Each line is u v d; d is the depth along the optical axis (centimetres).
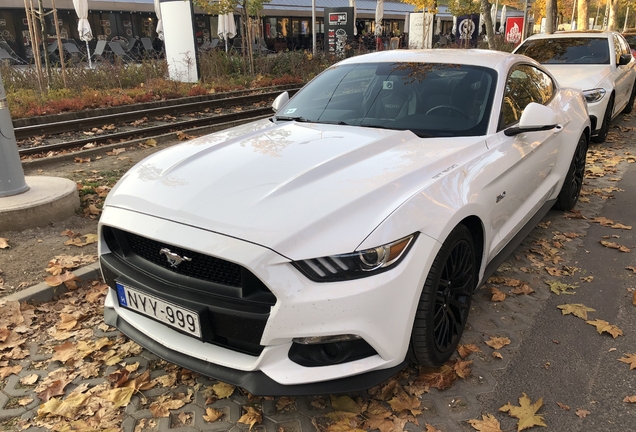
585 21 2436
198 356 232
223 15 1978
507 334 309
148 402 256
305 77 1830
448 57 386
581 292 359
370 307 214
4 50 2094
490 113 333
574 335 308
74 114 1049
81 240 439
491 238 306
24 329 314
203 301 225
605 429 235
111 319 273
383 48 2622
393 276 219
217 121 1038
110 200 271
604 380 267
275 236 212
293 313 208
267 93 1395
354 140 302
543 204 434
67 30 2386
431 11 2394
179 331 235
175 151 313
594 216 505
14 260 397
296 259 208
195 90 1369
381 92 368
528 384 264
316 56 2016
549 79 471
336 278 211
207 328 225
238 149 299
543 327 317
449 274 262
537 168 377
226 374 225
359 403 251
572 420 240
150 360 289
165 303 235
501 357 285
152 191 258
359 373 220
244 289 217
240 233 216
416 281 227
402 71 380
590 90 744
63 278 361
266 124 365
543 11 3644
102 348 299
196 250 218
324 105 378
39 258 402
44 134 888
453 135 321
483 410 247
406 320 226
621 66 880
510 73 376
